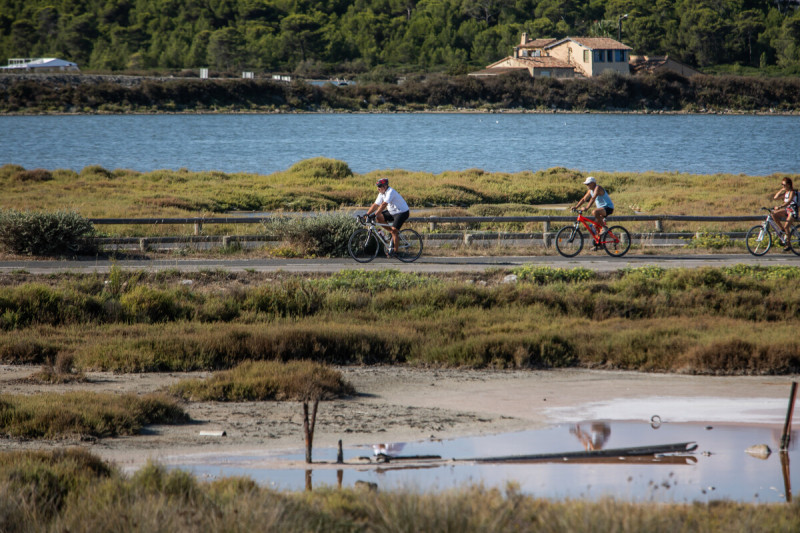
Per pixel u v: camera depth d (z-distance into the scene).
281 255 87.88
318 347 55.03
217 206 152.00
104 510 22.55
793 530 21.91
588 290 70.69
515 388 47.84
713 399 44.75
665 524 21.17
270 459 32.97
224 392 44.94
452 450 34.59
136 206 141.88
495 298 69.62
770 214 90.88
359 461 32.16
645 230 111.31
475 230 109.62
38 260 82.44
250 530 20.86
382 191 79.12
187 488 24.72
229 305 65.94
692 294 70.12
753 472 30.84
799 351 52.97
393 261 84.38
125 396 40.81
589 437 36.81
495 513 21.84
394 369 53.28
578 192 188.38
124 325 61.59
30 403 39.12
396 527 20.73
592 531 20.44
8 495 23.78
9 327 60.00
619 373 52.53
